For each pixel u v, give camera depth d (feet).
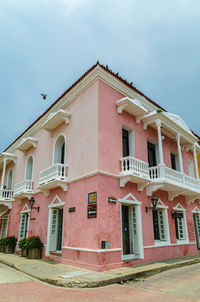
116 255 27.68
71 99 39.24
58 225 37.29
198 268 30.42
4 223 56.54
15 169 58.03
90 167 30.89
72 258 29.63
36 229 40.47
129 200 31.96
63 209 35.91
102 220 27.58
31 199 42.06
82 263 27.61
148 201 35.22
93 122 32.42
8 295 17.83
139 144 37.52
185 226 42.86
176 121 43.52
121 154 33.45
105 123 32.50
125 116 36.55
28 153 52.75
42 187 37.68
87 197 29.89
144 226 32.99
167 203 39.81
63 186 34.17
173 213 40.40
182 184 39.04
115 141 33.19
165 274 26.43
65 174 35.42
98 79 33.81
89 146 32.09
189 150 53.42
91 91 34.60
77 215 30.96
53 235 36.52
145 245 32.09
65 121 39.19
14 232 48.93
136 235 32.17
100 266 25.43
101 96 33.30
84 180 31.37
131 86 38.24
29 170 52.16
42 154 45.62
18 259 35.91
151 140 41.47
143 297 17.37
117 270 25.96
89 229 28.09
